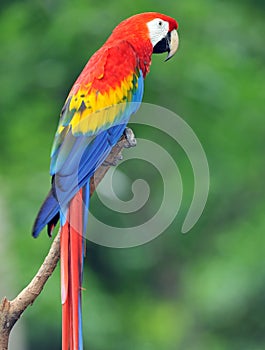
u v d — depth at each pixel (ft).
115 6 53.88
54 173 26.40
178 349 53.06
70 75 54.13
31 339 47.98
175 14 55.57
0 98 54.54
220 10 58.13
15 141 52.75
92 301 51.16
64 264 23.18
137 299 55.01
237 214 54.39
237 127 55.16
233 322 50.42
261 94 55.98
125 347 52.26
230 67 55.36
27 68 54.95
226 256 51.03
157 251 54.70
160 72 52.65
